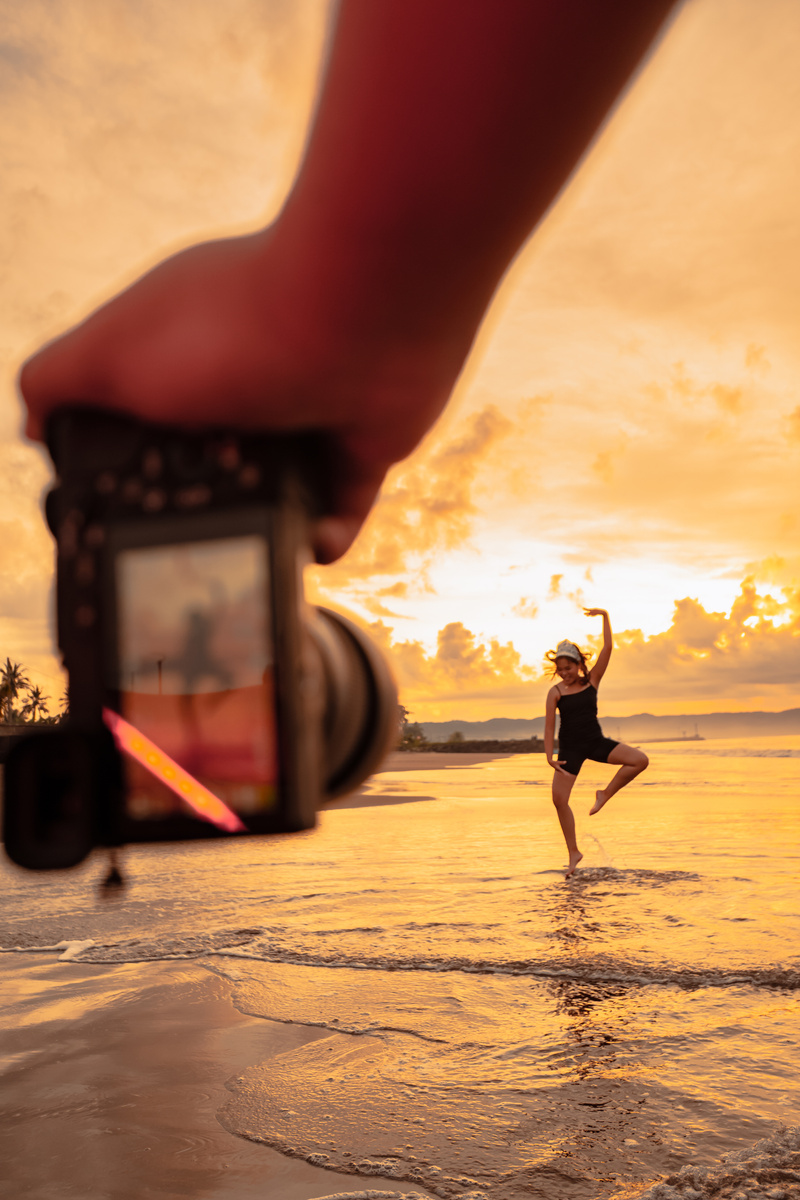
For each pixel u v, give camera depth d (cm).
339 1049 335
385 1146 252
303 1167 239
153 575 45
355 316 44
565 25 36
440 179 39
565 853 823
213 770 42
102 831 43
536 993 398
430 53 38
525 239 41
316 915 579
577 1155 243
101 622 45
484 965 442
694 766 3175
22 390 49
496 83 37
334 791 52
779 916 527
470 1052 328
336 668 51
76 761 42
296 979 431
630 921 523
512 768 3903
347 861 820
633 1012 368
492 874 714
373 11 38
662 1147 246
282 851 892
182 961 471
